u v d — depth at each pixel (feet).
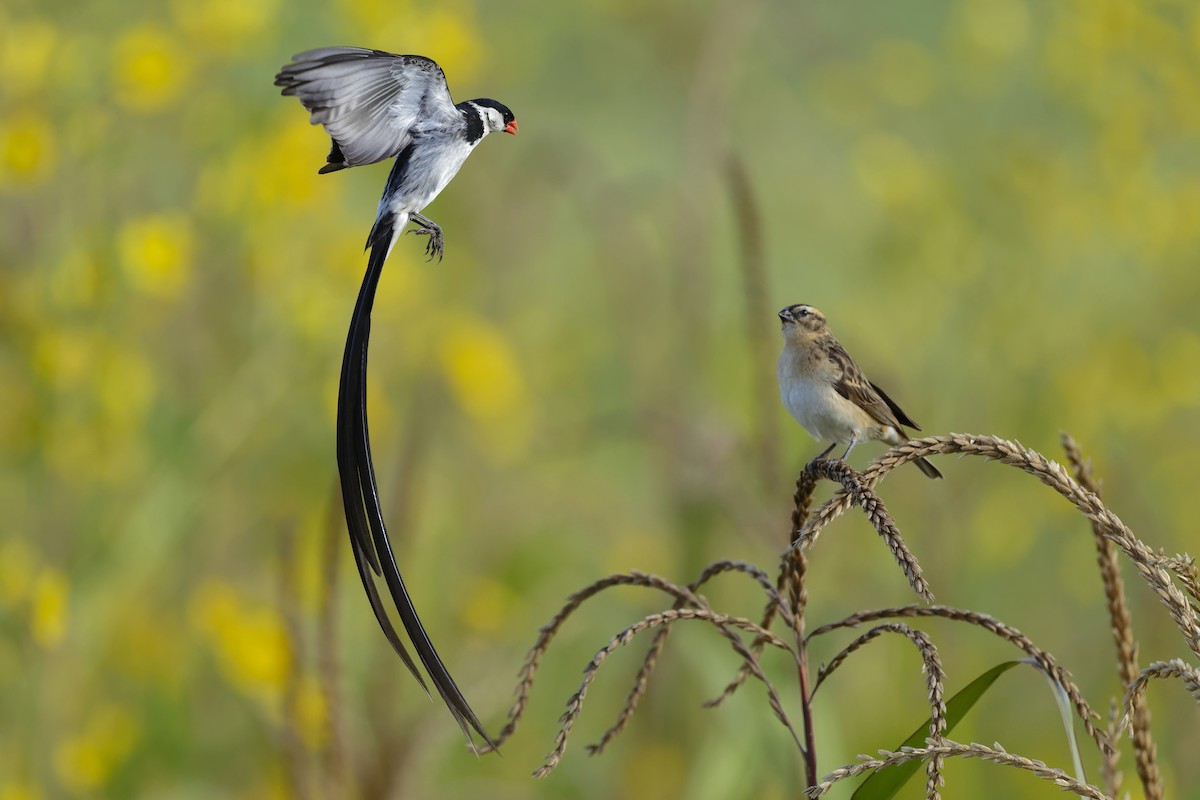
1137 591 41.86
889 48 64.28
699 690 36.60
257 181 41.78
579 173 53.57
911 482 42.70
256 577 41.11
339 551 26.45
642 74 72.59
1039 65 60.64
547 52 71.15
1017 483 46.11
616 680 38.96
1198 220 55.21
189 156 42.75
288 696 27.04
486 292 55.83
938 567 40.32
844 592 41.14
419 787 29.89
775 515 32.83
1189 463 51.03
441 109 21.02
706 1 71.31
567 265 63.72
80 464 37.17
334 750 26.43
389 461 45.19
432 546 42.34
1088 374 51.26
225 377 41.98
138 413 38.06
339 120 20.20
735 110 71.67
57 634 33.50
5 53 39.27
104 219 39.93
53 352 36.81
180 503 37.60
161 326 42.60
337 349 44.06
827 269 67.46
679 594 17.92
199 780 35.78
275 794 31.30
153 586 41.19
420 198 21.03
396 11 47.47
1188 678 15.52
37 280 37.96
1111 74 58.65
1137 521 45.11
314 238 44.55
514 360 53.42
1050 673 16.89
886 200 55.57
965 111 62.03
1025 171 54.70
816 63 78.13
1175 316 55.36
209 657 37.93
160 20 42.83
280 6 44.88
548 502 50.03
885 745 34.83
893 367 51.26
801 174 72.28
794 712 29.78
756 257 32.78
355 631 36.32
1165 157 62.39
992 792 35.60
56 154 38.37
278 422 43.42
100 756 34.24
